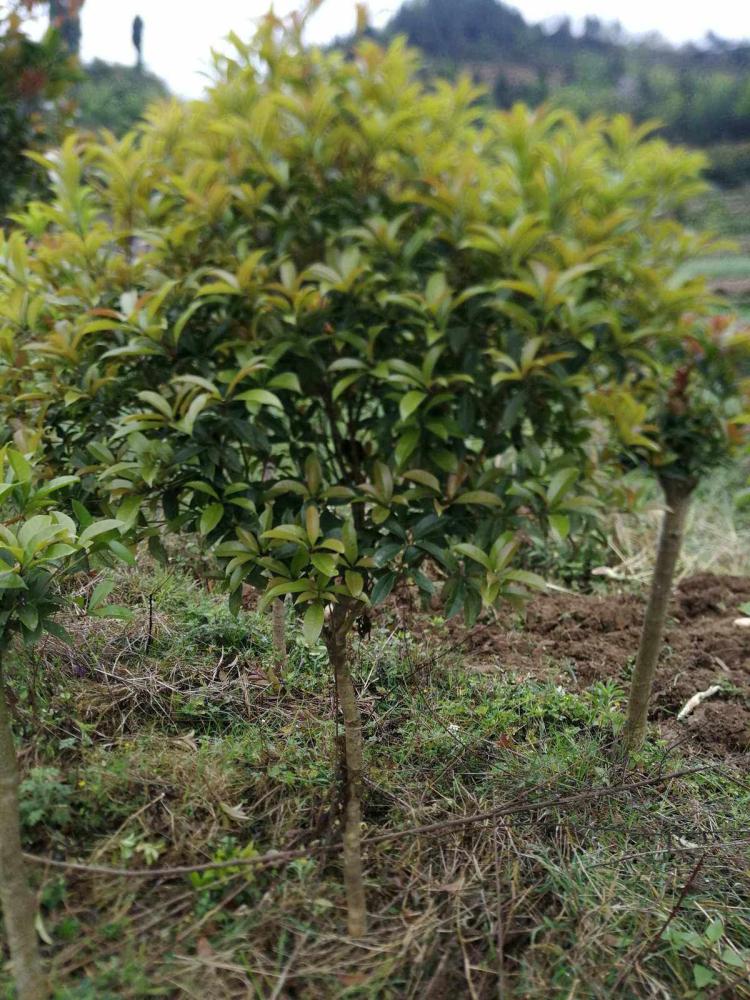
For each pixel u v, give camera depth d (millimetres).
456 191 2139
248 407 2057
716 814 2844
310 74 2373
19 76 4793
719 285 10180
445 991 2137
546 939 2287
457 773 2891
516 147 2342
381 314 2213
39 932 2094
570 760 2986
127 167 2391
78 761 2664
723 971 2271
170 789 2584
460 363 2221
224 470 2262
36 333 2449
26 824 2344
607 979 2209
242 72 2381
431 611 4059
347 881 2199
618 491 2764
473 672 3543
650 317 2494
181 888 2289
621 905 2432
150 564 3770
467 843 2596
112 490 2213
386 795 2686
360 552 2156
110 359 2324
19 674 2887
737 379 2635
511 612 4180
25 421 2488
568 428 2516
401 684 3354
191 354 2232
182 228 2229
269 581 2082
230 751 2738
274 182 2293
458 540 2281
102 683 3033
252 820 2523
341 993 2064
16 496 1984
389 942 2213
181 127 2535
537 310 2193
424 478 2062
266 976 2088
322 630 2332
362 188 2312
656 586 2914
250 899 2312
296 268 2354
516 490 2217
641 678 2994
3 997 1989
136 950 2105
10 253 2521
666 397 2703
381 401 2256
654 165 2533
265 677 3232
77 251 2371
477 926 2330
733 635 4117
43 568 1993
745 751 3266
